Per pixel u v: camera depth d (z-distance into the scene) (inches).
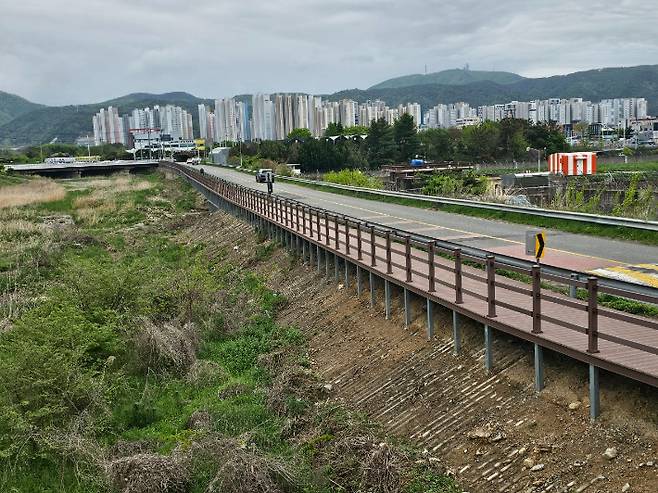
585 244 804.0
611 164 3157.0
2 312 852.6
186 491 428.1
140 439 508.4
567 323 385.7
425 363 525.7
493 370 461.7
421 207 1373.0
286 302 875.4
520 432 393.4
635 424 347.9
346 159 4035.4
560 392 400.8
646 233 823.1
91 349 658.8
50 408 524.7
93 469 459.8
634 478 321.4
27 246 1406.3
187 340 714.2
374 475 401.1
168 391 622.8
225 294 932.6
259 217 1327.5
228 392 602.5
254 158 4094.5
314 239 900.0
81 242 1520.7
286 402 550.9
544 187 1891.0
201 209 2231.8
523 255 727.7
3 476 460.1
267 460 429.1
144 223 1966.0
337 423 491.8
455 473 394.3
